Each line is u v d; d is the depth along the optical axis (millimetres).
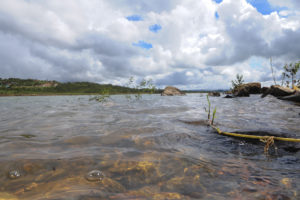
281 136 2211
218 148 1897
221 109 5809
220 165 1453
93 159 1512
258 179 1218
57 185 1104
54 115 4230
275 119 3783
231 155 1694
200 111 5250
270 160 1573
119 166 1392
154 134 2418
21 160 1453
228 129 2801
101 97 10680
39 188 1067
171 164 1451
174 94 27109
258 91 17781
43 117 3918
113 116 4074
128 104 8016
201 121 3488
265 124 3225
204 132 2611
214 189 1095
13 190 1040
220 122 3426
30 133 2428
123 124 3086
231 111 5250
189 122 3371
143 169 1349
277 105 7066
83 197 979
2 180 1149
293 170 1363
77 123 3178
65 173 1260
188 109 5777
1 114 4504
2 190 1036
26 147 1817
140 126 2918
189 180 1204
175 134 2441
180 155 1658
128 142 2047
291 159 1595
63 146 1869
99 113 4617
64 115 4227
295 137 2180
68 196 985
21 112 4926
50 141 2051
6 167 1324
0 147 1801
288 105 7023
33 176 1210
